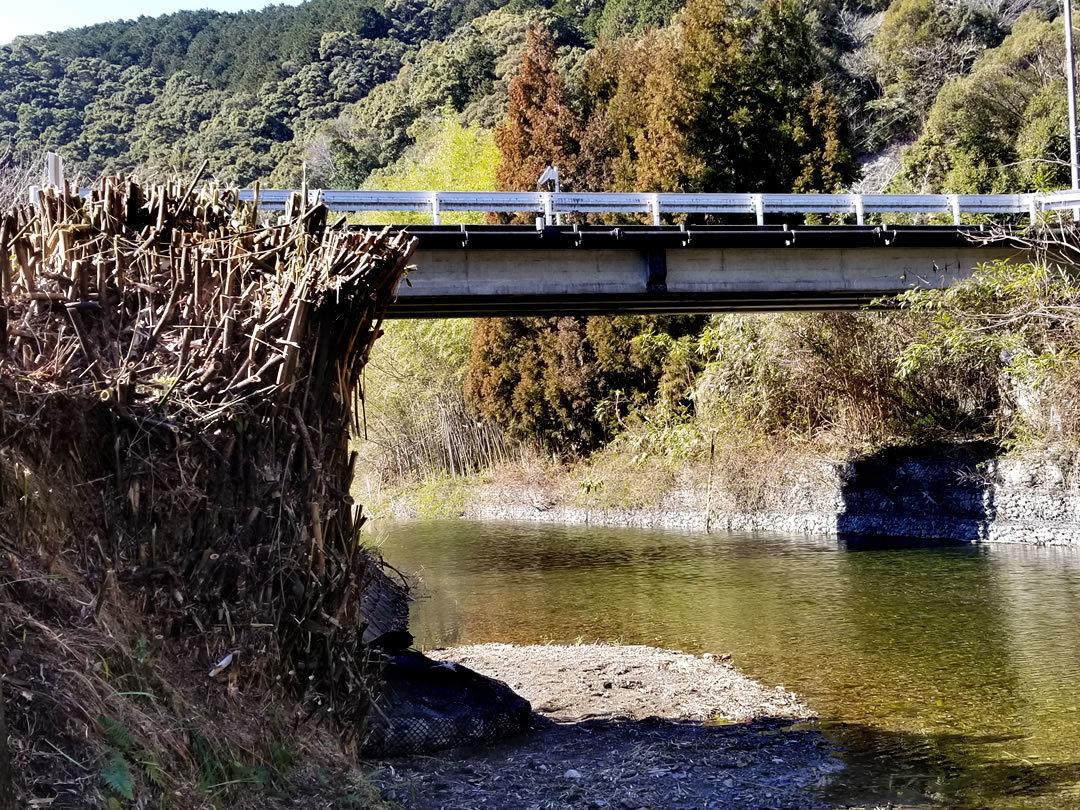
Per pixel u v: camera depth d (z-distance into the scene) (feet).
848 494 68.69
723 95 98.32
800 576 50.98
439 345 112.57
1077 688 28.17
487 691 25.30
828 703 27.84
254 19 301.22
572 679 31.40
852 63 166.40
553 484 96.43
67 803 11.56
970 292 63.10
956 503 62.90
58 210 19.84
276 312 17.92
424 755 22.57
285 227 20.17
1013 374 63.10
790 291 63.98
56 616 13.89
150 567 15.74
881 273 65.62
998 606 40.40
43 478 14.90
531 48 117.29
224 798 14.01
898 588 45.83
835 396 75.25
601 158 111.04
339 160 222.28
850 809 19.85
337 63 277.23
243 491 17.08
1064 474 57.98
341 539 18.89
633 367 94.48
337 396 19.12
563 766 22.16
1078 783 21.09
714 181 97.60
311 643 17.90
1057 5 148.56
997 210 66.74
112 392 15.83
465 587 54.19
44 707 12.36
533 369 101.81
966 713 26.37
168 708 14.35
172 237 19.84
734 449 77.71
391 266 20.06
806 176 99.04
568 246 58.39
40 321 17.11
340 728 18.33
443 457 112.16
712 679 30.99
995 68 123.13
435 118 223.71
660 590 49.52
